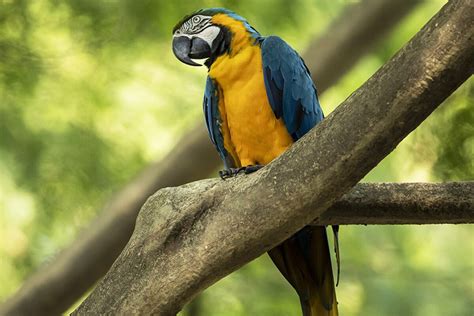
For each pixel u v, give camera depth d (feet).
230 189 19.98
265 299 40.68
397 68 17.62
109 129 43.27
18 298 37.91
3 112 41.78
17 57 41.83
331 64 40.11
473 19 16.83
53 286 38.01
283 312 40.34
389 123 17.85
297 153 18.95
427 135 33.96
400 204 21.04
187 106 43.88
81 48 42.11
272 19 42.42
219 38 28.78
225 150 28.63
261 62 27.30
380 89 17.79
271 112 27.12
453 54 17.13
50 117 42.60
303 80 27.73
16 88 41.83
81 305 21.18
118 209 38.19
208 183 21.01
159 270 20.51
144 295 20.63
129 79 43.37
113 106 43.45
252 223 19.61
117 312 20.80
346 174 18.57
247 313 40.24
